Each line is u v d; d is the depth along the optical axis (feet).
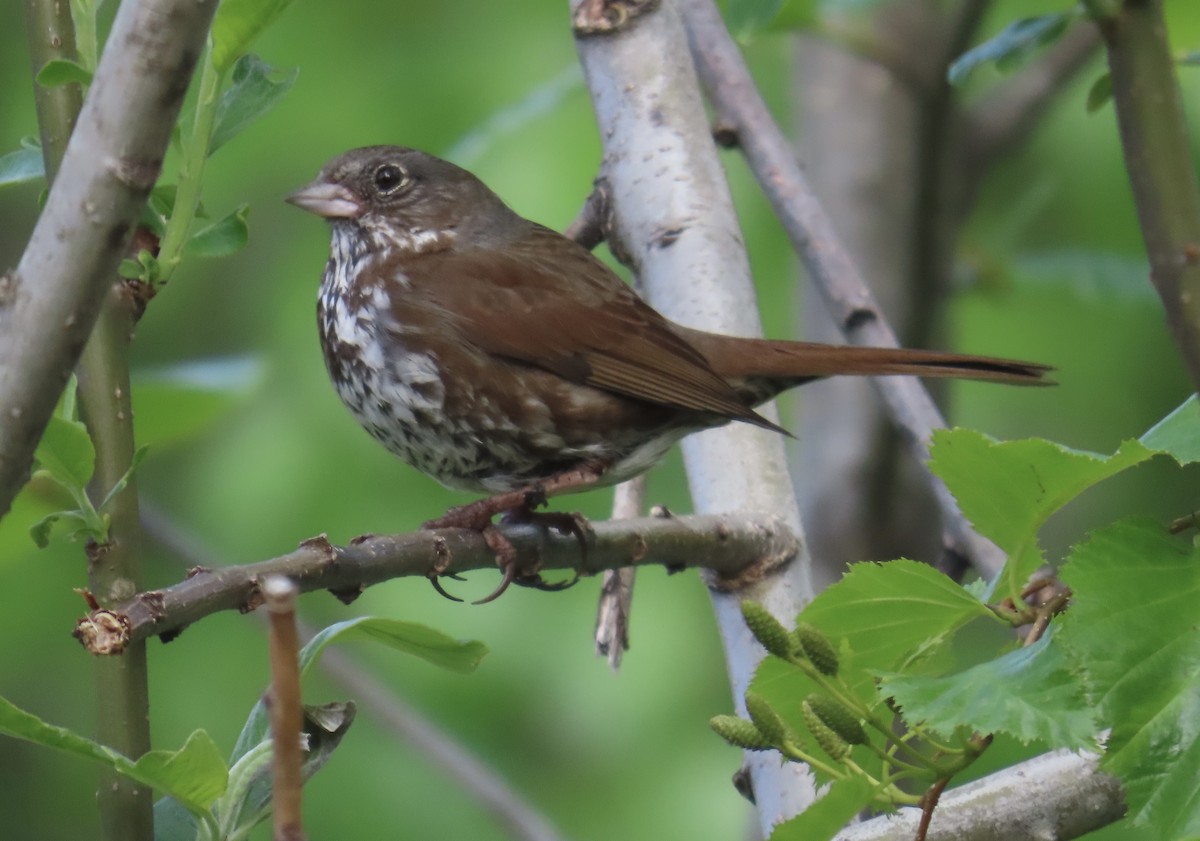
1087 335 46.78
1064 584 18.57
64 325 15.26
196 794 16.20
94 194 15.07
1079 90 48.16
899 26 43.27
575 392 29.19
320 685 40.96
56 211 15.16
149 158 15.15
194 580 16.67
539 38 44.16
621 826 41.06
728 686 42.27
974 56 22.67
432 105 43.52
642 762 41.60
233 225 19.69
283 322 43.78
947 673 19.97
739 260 30.14
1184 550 16.98
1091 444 46.32
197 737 15.61
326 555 18.12
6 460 15.33
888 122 45.44
